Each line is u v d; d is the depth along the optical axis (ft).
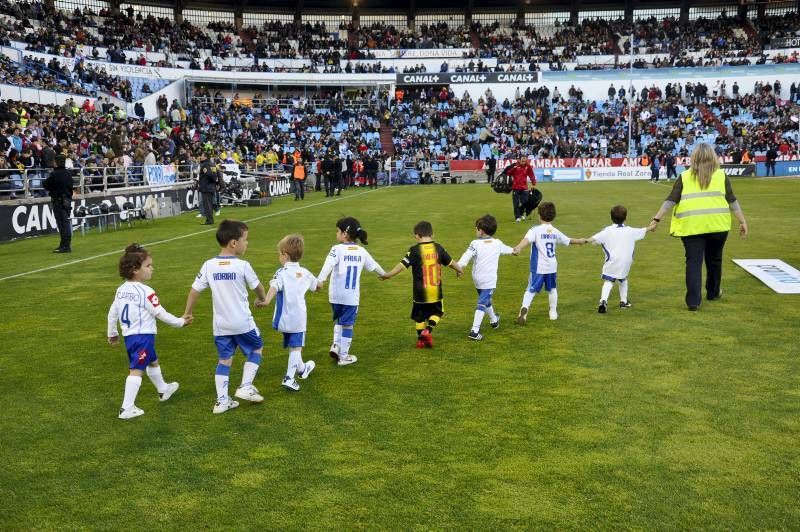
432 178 145.69
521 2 200.13
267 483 12.95
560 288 30.91
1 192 59.52
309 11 194.49
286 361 21.06
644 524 11.19
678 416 15.65
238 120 146.41
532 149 152.05
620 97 171.73
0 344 23.38
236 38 177.99
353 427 15.57
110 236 55.31
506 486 12.57
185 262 40.09
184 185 81.71
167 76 148.66
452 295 30.25
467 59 180.75
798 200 75.20
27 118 84.89
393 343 22.77
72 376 19.88
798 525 11.07
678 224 26.12
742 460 13.35
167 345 23.08
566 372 19.10
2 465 14.02
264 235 52.11
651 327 23.79
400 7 199.00
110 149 86.53
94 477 13.39
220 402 16.76
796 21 188.75
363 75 167.84
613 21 196.03
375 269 21.03
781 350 20.62
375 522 11.46
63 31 134.41
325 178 98.12
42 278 36.14
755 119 162.71
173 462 13.98
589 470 13.10
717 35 187.32
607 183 130.11
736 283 30.89
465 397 17.34
